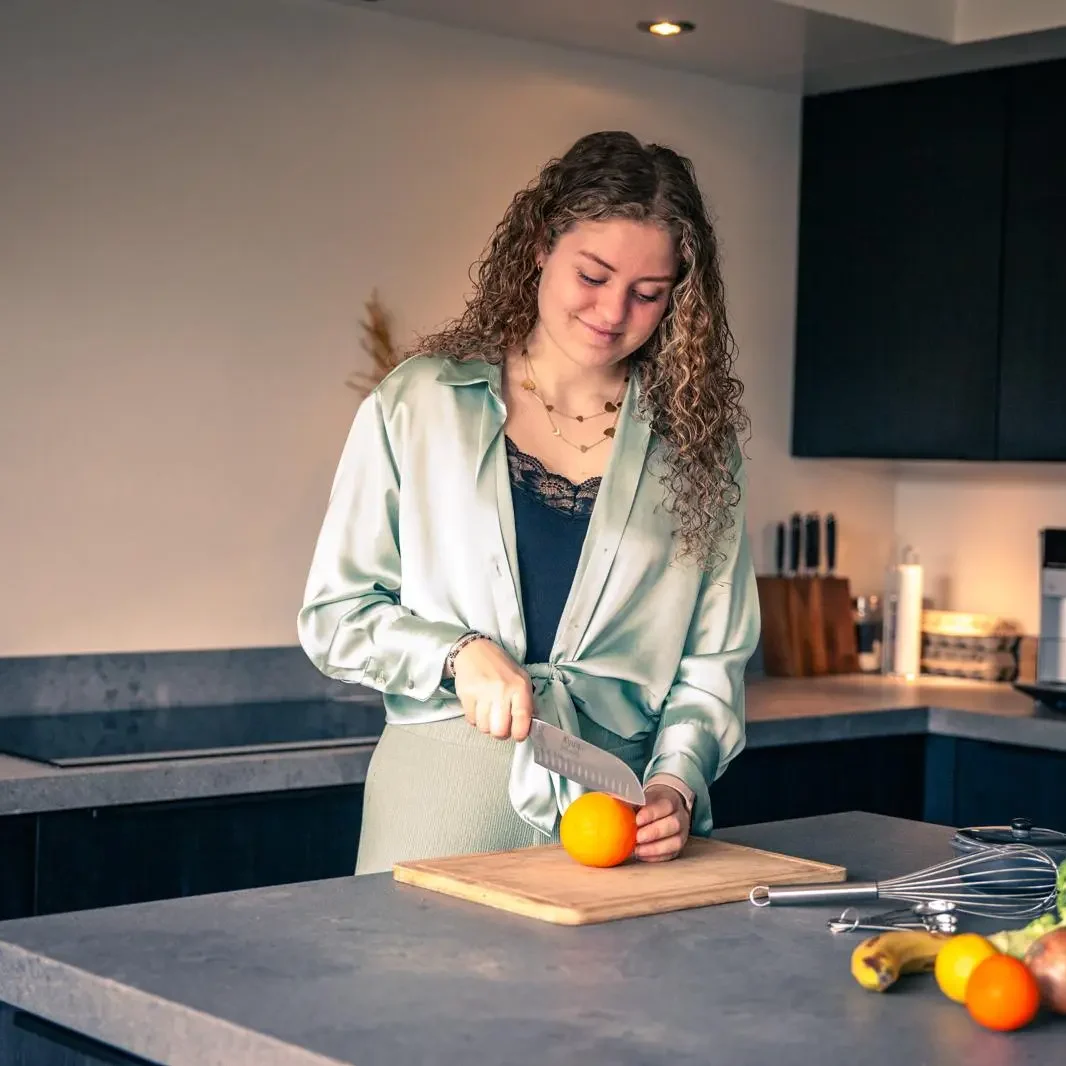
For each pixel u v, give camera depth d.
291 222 3.15
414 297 3.32
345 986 1.26
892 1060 1.13
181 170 3.02
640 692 1.89
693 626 1.94
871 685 3.77
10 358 2.85
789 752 3.22
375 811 1.88
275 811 2.57
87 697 2.95
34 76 2.85
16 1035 1.41
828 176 3.92
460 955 1.35
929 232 3.71
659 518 1.90
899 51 3.50
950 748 3.41
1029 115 3.53
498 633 1.83
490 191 3.43
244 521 3.12
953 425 3.67
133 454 2.99
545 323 1.84
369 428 1.88
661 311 1.84
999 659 3.86
